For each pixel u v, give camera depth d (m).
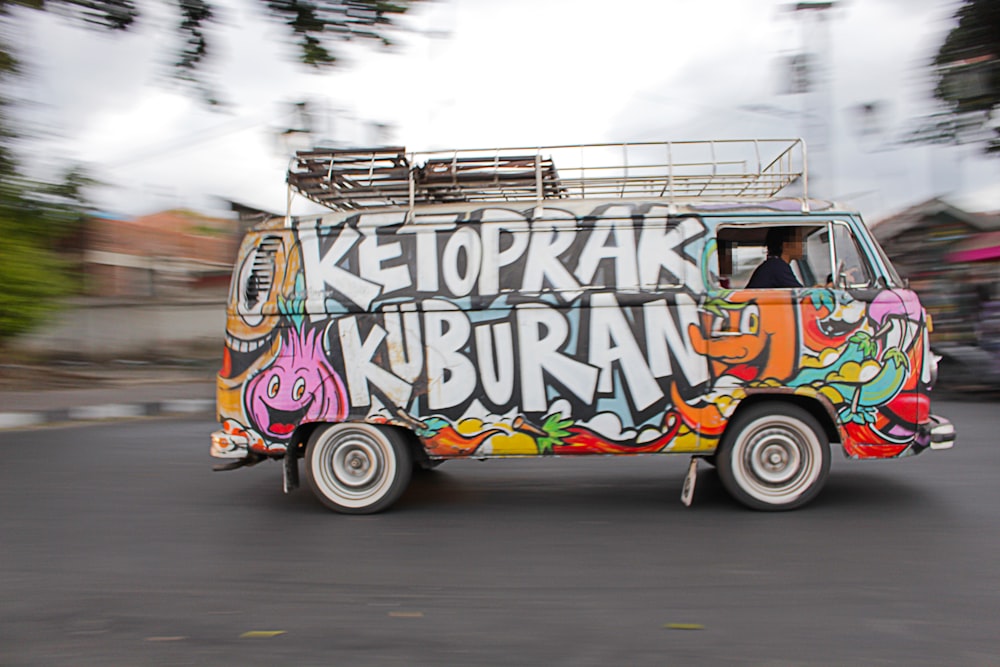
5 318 13.22
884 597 3.56
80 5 9.34
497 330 5.07
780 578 3.84
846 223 5.04
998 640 3.11
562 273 5.06
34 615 3.54
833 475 6.12
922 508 5.08
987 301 12.42
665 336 4.98
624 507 5.37
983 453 6.87
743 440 5.05
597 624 3.34
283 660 3.05
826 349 4.93
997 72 11.29
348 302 5.16
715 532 4.66
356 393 5.16
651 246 5.04
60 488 6.24
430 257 5.14
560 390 5.04
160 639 3.27
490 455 5.13
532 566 4.12
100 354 18.56
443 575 4.01
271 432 5.25
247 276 5.30
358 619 3.45
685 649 3.08
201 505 5.64
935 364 5.08
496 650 3.10
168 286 19.38
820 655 3.00
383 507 5.26
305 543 4.63
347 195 5.58
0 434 9.15
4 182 12.98
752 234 5.45
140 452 7.86
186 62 9.59
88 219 14.73
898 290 4.98
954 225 15.86
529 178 5.41
